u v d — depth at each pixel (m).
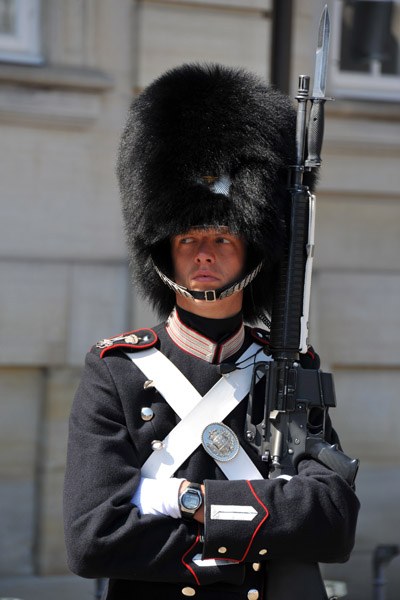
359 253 18.00
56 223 16.41
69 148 16.41
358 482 17.80
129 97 16.50
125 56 16.44
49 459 16.23
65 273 16.45
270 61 16.78
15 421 16.31
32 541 16.19
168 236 8.07
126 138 8.55
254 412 7.93
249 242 8.02
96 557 7.09
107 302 16.64
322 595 7.34
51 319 16.39
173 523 7.21
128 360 7.96
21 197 16.25
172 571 7.13
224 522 7.09
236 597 7.40
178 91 8.27
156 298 9.06
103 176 16.53
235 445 7.71
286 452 7.75
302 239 8.12
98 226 16.59
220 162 8.03
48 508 16.19
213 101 8.17
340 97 17.77
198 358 8.05
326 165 17.73
